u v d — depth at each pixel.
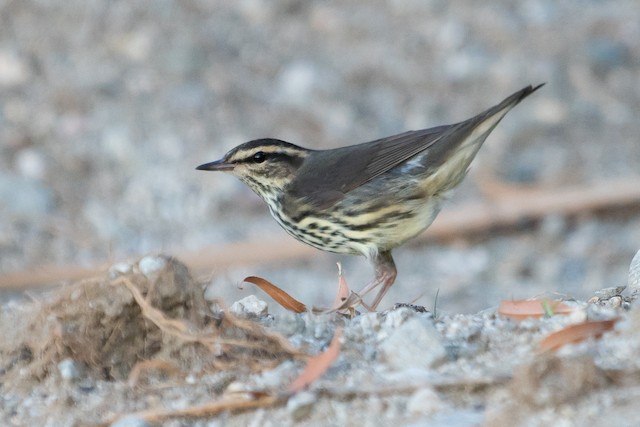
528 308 7.61
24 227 16.08
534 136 18.02
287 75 18.94
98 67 18.83
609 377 6.22
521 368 6.22
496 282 15.16
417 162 9.71
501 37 20.02
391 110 18.36
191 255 15.41
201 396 6.80
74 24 19.62
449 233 16.16
